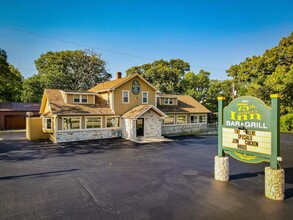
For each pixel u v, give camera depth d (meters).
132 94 26.22
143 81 27.08
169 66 55.91
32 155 15.50
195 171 11.42
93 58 48.22
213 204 7.32
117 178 10.27
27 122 24.30
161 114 25.12
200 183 9.46
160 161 13.73
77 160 13.97
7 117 33.84
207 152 16.72
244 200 7.64
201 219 6.31
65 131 21.58
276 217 6.42
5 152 16.56
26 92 41.53
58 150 17.41
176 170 11.62
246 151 8.91
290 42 28.89
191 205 7.25
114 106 24.75
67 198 7.87
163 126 28.64
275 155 7.84
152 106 24.16
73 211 6.85
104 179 10.11
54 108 21.55
